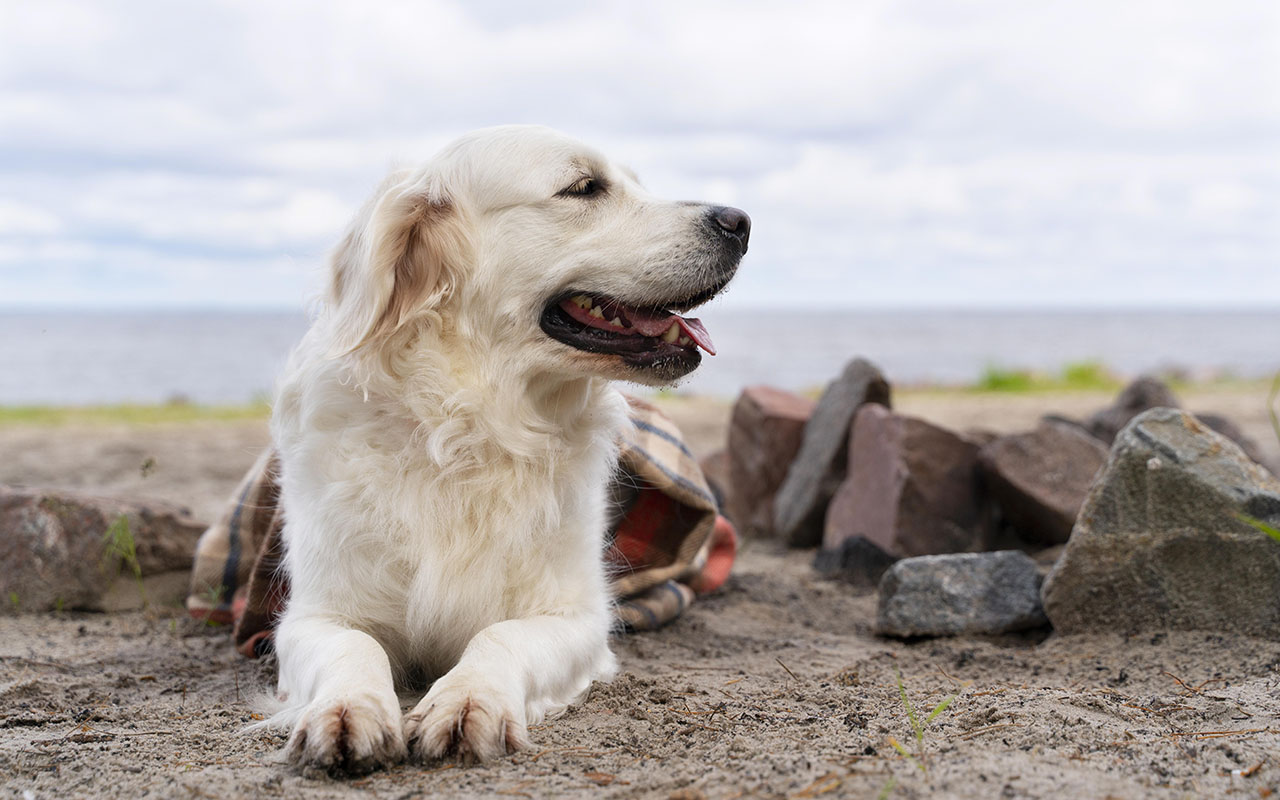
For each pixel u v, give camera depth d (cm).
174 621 159
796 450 218
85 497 171
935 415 400
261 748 110
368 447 125
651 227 131
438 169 131
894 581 152
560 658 120
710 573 172
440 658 128
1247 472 137
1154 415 142
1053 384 656
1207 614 135
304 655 117
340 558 124
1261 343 2628
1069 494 180
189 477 290
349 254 130
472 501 126
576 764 105
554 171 131
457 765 105
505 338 129
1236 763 101
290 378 132
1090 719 112
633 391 157
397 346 127
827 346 2266
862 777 98
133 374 1413
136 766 106
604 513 141
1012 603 149
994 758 101
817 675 134
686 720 115
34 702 125
